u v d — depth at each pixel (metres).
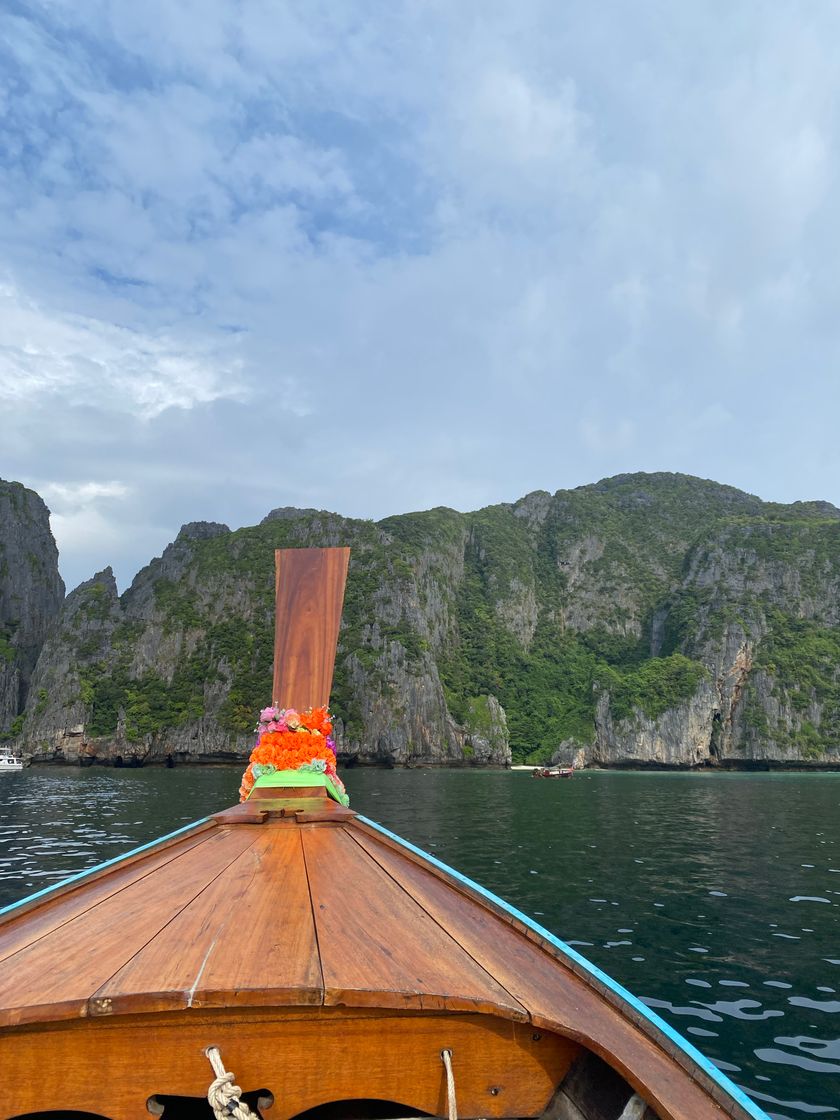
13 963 2.48
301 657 5.61
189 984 2.20
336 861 3.67
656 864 16.59
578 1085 2.34
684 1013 7.20
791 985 8.00
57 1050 2.16
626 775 88.38
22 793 42.94
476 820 27.27
